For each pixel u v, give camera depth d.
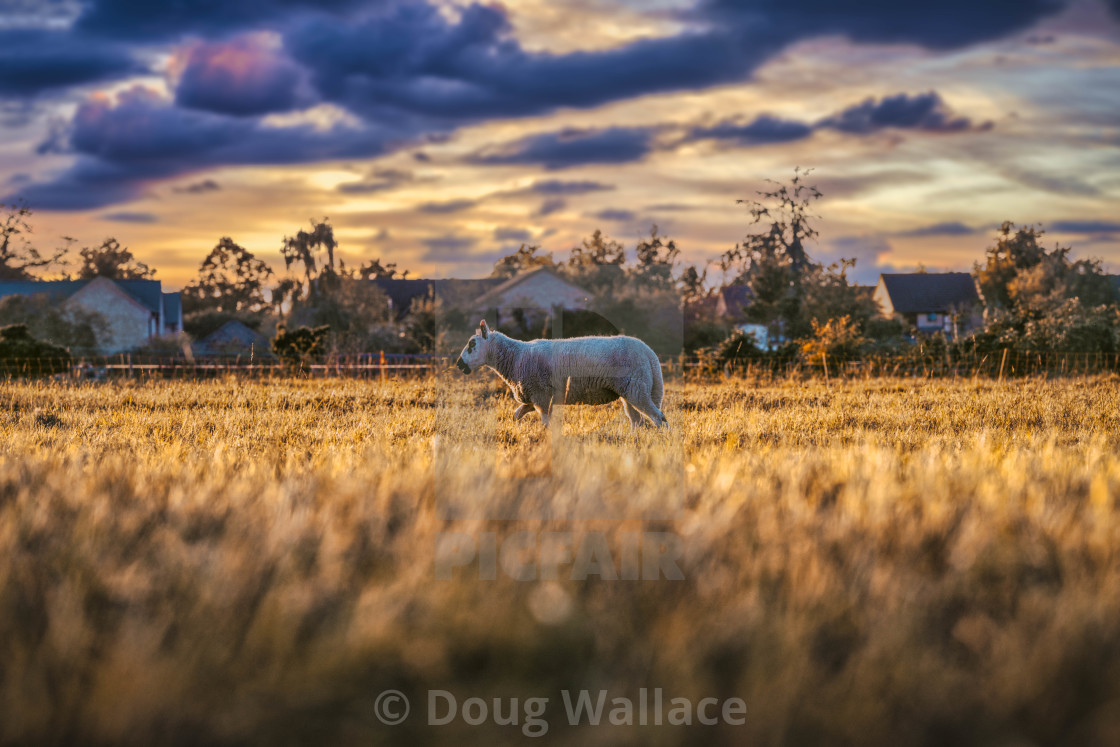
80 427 11.33
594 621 3.29
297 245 71.19
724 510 4.41
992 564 3.85
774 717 2.67
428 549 3.83
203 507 4.59
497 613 3.23
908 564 3.79
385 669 2.99
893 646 3.01
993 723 2.70
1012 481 5.37
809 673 2.88
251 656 2.94
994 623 3.28
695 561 3.81
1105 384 19.19
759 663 2.89
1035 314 27.09
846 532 4.11
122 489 5.16
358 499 4.65
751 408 13.61
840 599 3.40
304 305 66.94
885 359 24.61
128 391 16.91
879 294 73.31
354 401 15.24
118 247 81.56
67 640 2.93
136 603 3.33
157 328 59.59
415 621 3.19
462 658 3.12
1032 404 13.95
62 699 2.68
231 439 9.80
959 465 6.57
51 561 3.74
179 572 3.60
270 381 21.14
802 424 11.49
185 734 2.60
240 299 88.56
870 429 11.30
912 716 2.74
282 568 3.55
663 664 2.97
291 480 5.39
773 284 45.59
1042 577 3.81
